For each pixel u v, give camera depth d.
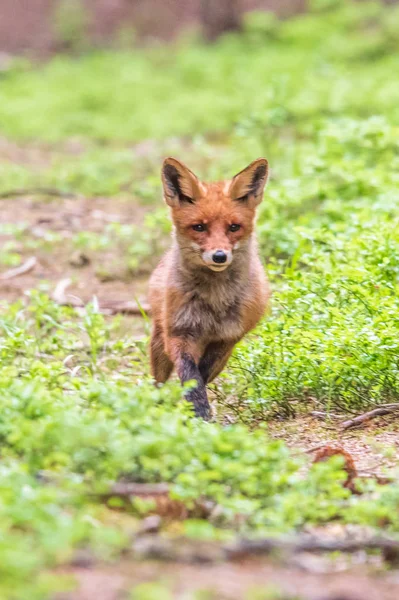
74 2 56.38
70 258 19.23
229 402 11.98
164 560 6.55
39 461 7.79
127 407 8.48
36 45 55.03
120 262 18.92
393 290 12.38
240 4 53.53
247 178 11.38
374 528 7.49
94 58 51.03
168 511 7.72
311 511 7.54
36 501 6.77
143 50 52.53
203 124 35.72
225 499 7.37
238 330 11.52
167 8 56.50
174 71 46.62
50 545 6.14
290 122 29.28
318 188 18.09
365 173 18.12
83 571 6.24
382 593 6.23
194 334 11.41
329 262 13.42
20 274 18.50
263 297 11.79
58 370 10.99
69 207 23.58
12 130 37.72
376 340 10.83
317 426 10.86
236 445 8.00
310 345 11.27
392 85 31.81
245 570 6.53
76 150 34.00
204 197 11.32
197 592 5.81
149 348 12.23
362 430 10.62
